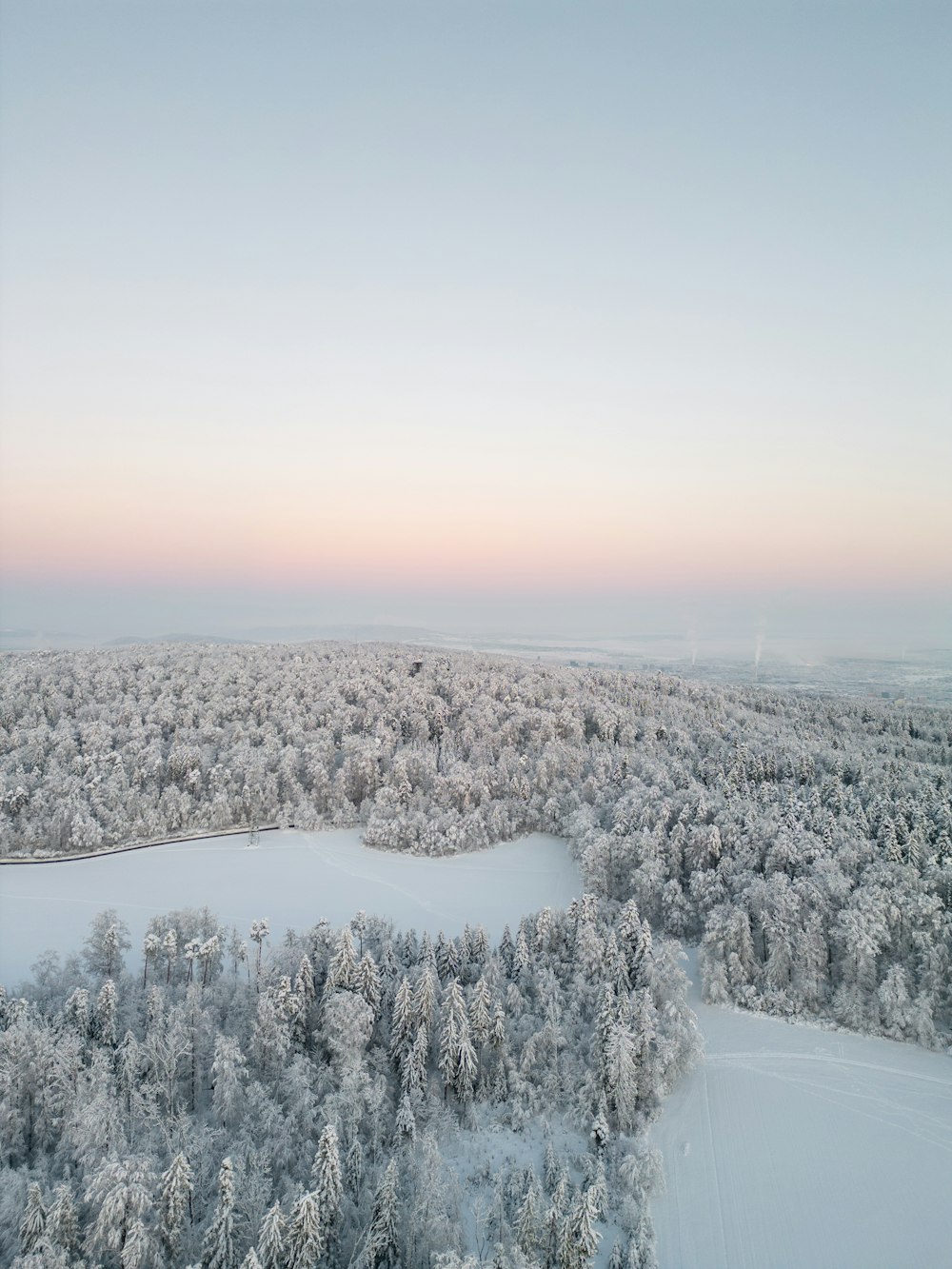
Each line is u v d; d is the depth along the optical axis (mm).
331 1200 48750
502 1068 67000
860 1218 58094
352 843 133250
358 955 77625
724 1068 74188
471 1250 51406
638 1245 51281
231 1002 70750
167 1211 46094
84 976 75875
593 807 128500
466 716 169500
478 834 130125
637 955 78250
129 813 134125
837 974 83938
